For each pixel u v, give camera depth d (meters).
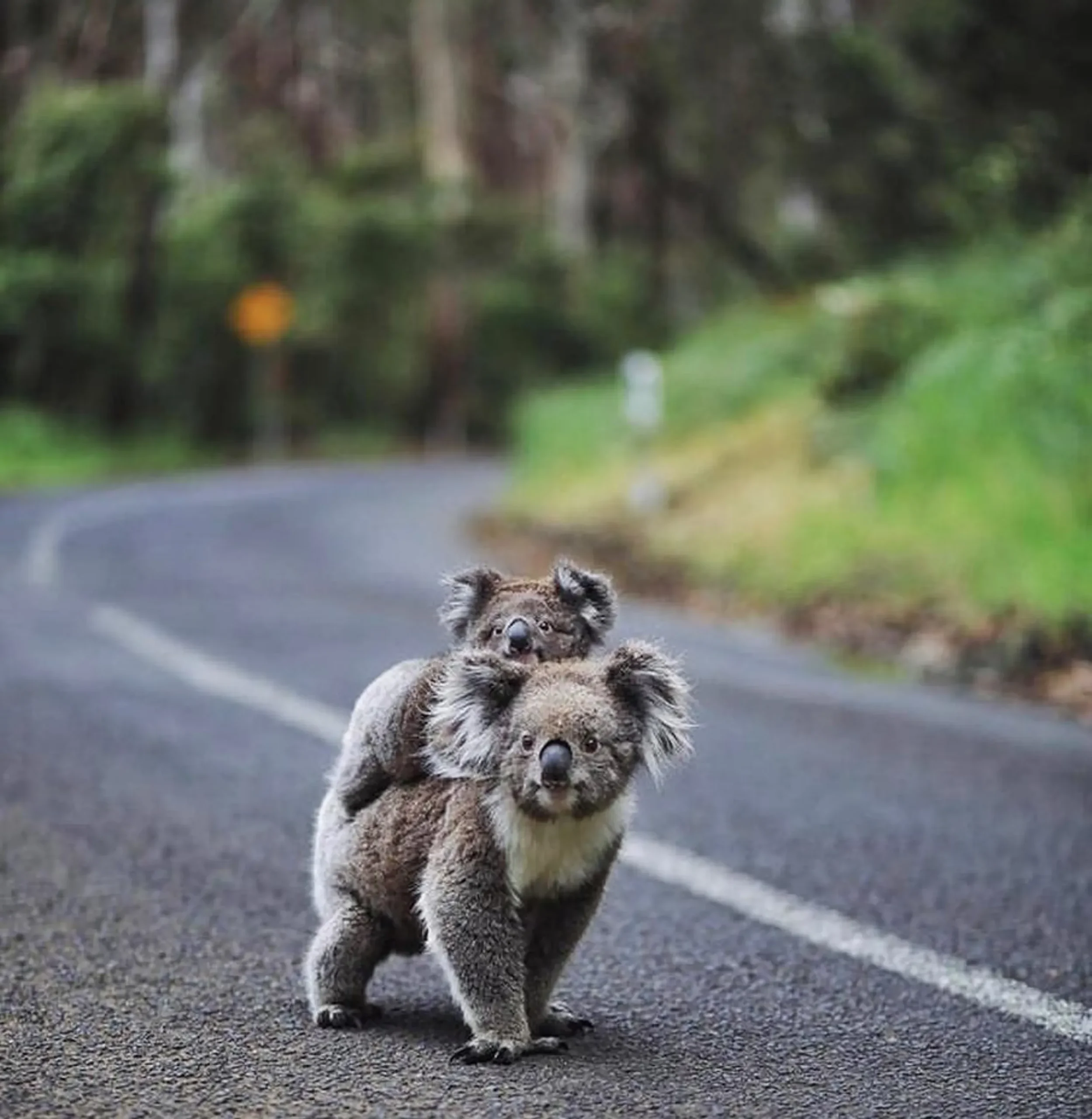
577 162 121.25
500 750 8.98
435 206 115.56
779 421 44.03
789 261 64.31
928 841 14.91
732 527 36.53
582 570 11.50
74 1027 9.94
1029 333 32.66
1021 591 25.84
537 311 119.00
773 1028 10.13
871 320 40.28
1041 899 13.08
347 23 121.06
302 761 17.95
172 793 16.45
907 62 48.94
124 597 31.28
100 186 84.69
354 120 124.56
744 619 29.58
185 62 105.69
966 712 21.19
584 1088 8.98
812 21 58.22
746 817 15.73
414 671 9.81
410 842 9.50
